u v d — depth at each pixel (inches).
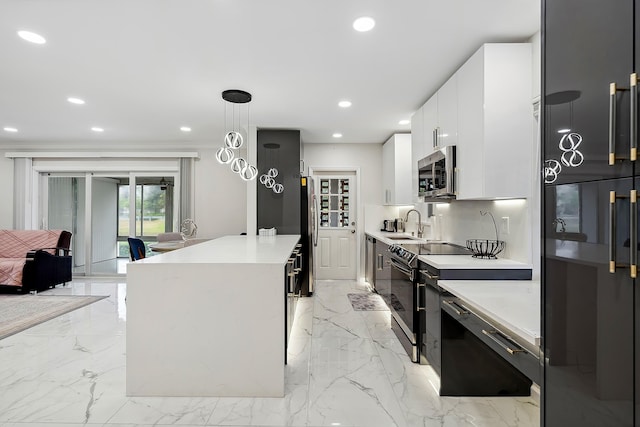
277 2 72.5
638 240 32.6
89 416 75.7
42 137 208.1
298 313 153.8
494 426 73.3
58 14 76.5
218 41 89.3
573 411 41.0
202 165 231.5
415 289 104.0
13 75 111.5
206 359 84.7
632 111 33.1
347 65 103.7
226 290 84.8
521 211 88.4
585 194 39.4
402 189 186.4
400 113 153.9
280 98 134.0
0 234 207.2
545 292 46.2
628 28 33.7
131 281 84.3
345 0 72.0
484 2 72.7
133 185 236.2
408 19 79.1
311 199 188.2
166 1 71.9
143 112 154.5
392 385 90.4
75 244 238.2
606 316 36.3
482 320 62.1
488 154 85.2
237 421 74.4
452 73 109.3
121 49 93.6
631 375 33.2
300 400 83.0
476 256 98.2
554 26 45.4
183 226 226.7
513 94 85.6
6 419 74.2
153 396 84.4
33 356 106.9
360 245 223.3
